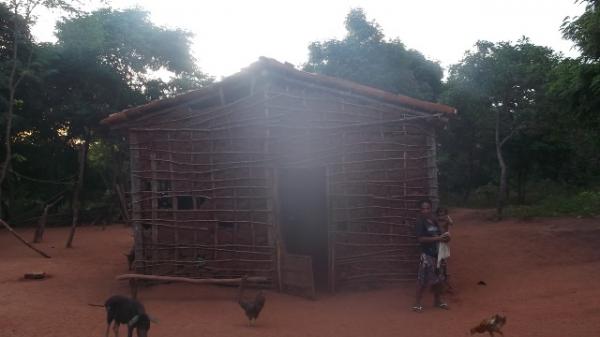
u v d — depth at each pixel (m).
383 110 8.95
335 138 8.83
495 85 19.98
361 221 8.77
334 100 8.90
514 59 20.56
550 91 14.05
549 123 20.02
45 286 9.02
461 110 21.67
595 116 13.52
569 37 12.70
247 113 8.86
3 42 20.23
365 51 23.67
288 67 8.53
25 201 25.62
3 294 8.12
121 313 5.49
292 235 12.38
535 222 18.03
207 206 8.96
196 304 7.79
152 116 9.01
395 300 8.04
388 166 8.91
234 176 8.90
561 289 8.27
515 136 22.23
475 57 20.38
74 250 14.53
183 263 8.92
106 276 10.15
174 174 9.02
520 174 26.19
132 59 24.38
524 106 20.03
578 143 23.11
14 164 23.72
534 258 11.41
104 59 23.47
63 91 23.58
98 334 6.02
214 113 8.95
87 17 22.73
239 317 7.04
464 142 24.05
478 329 5.36
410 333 6.28
